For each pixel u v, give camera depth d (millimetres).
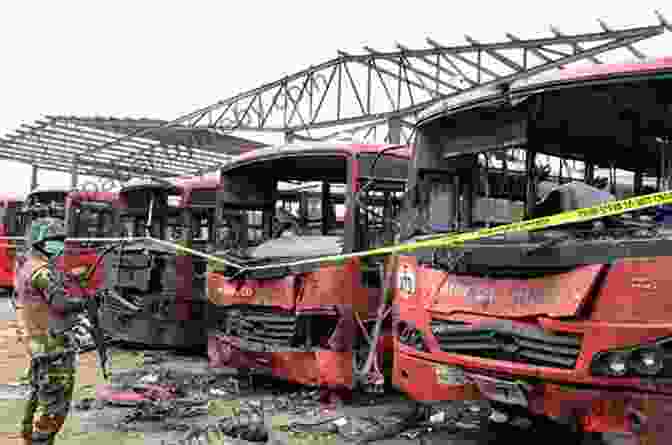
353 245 6473
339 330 6289
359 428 5613
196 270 9484
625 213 4141
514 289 4250
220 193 8250
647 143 5004
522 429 5484
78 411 6145
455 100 5215
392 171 6875
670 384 3465
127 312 9523
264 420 5879
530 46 12156
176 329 9305
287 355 6512
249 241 8344
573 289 3854
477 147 5262
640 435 3568
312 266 6422
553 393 3918
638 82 4227
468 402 4527
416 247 5148
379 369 6488
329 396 6547
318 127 16875
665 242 3541
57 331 4434
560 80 4465
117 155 23703
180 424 5719
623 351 3615
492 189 5203
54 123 19891
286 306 6527
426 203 5668
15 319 13195
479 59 13359
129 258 9695
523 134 4895
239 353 7098
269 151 7363
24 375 7672
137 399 6457
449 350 4645
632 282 3627
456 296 4648
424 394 4828
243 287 7102
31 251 4566
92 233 11984
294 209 8234
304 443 5219
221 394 6934
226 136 20562
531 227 4203
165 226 10125
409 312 5117
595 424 3756
